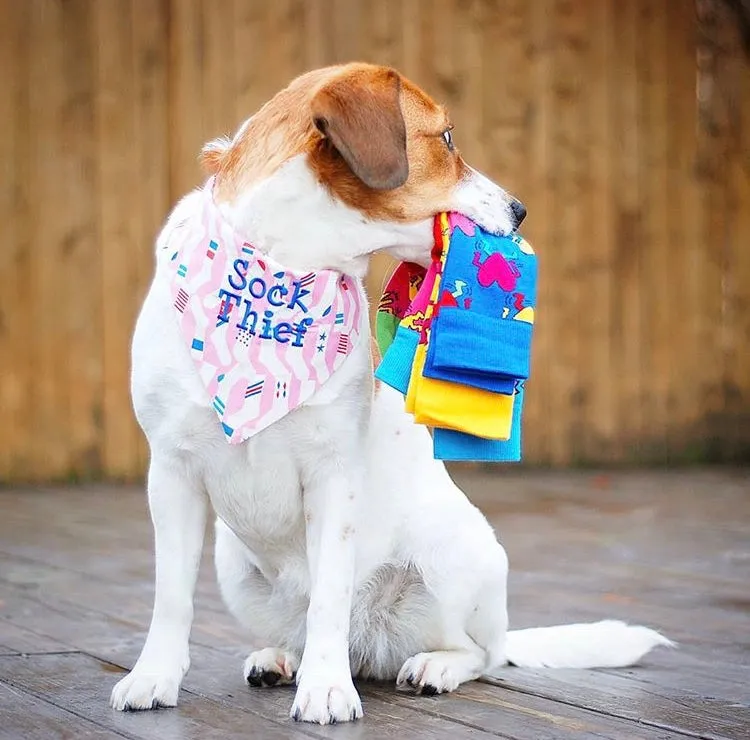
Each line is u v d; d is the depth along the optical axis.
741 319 8.99
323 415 2.92
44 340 7.50
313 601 2.94
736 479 8.03
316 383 2.89
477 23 8.24
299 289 2.90
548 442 8.52
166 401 2.91
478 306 2.96
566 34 8.45
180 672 2.97
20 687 3.12
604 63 8.55
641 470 8.49
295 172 2.88
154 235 7.68
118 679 3.21
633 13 8.60
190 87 7.69
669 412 8.83
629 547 5.55
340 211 2.91
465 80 8.24
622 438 8.70
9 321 7.43
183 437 2.93
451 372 2.95
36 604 4.30
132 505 6.80
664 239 8.78
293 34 7.84
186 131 7.69
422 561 3.22
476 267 2.97
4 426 7.45
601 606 4.33
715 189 8.91
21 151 7.42
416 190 2.98
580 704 3.02
